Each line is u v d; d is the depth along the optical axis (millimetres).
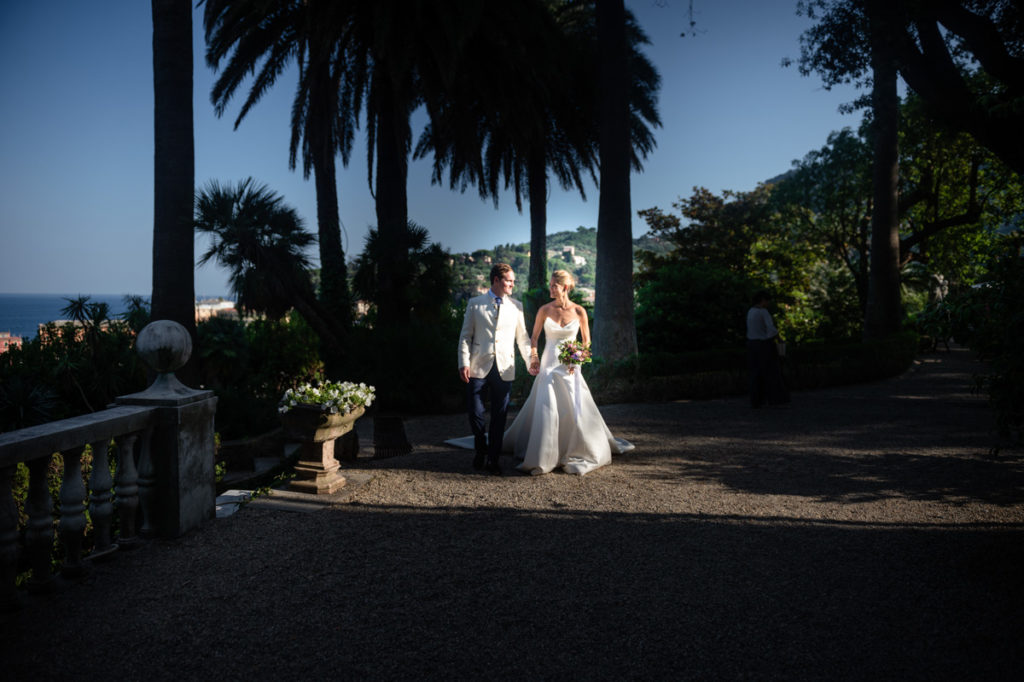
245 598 2887
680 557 3398
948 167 21797
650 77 18766
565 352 5441
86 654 2395
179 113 8203
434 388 9555
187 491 3742
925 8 5918
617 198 11406
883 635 2539
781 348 9422
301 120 14078
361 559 3367
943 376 14000
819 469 5477
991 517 4082
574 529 3861
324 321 10812
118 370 8453
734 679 2225
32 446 2723
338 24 11438
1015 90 5547
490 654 2400
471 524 3951
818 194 24250
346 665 2322
